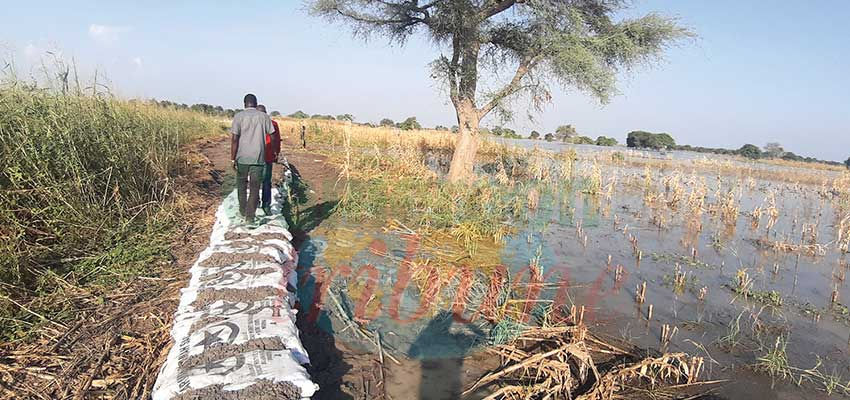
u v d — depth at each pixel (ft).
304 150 67.15
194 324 11.44
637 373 13.24
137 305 14.26
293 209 29.12
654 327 16.56
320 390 11.68
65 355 11.50
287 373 9.61
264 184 22.33
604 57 40.60
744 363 14.30
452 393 12.10
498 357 13.96
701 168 84.33
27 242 15.64
